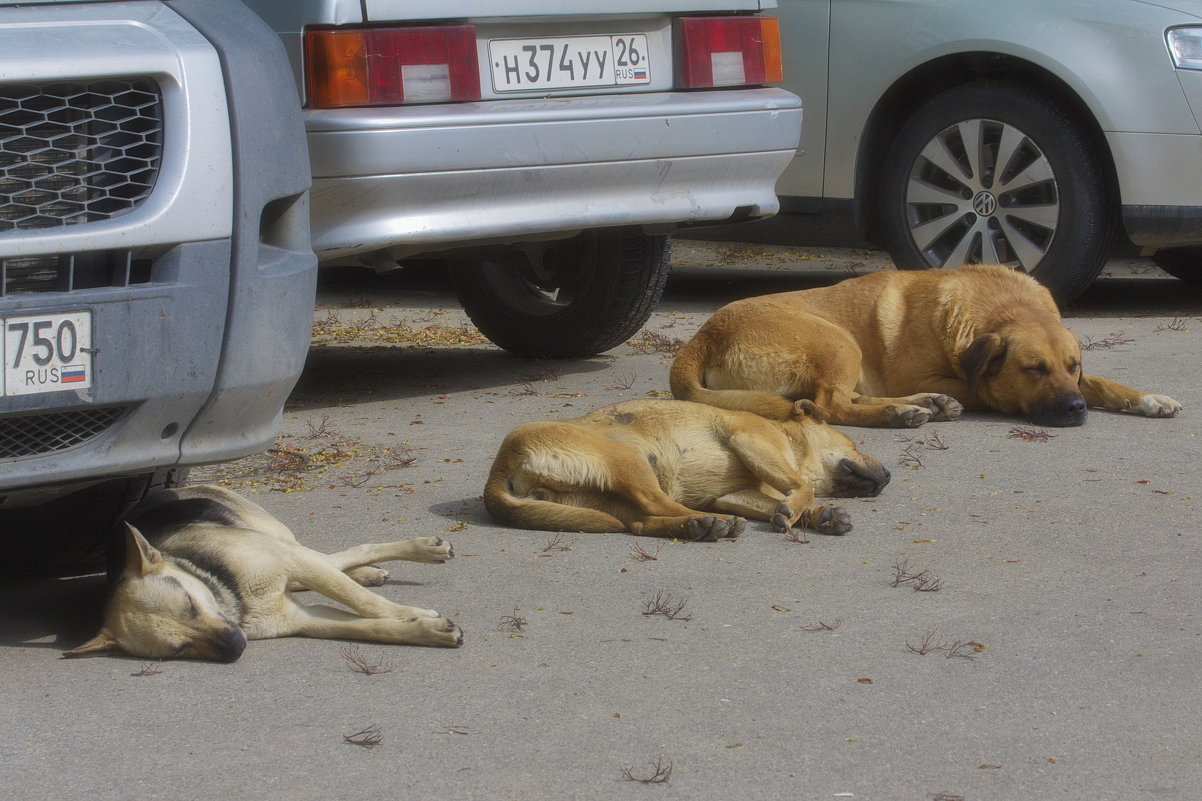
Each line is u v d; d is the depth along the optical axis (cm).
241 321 582
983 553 680
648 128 979
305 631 594
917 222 1377
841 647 561
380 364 1245
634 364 1207
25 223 541
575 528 737
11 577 712
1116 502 756
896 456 887
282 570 592
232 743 486
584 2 970
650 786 445
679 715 500
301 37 890
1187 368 1095
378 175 891
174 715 512
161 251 560
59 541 696
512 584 654
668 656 557
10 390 527
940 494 792
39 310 530
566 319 1195
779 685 524
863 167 1416
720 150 1018
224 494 677
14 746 488
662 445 790
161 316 556
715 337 1009
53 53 540
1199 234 1255
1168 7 1242
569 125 947
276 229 627
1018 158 1305
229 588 582
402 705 516
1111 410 993
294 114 627
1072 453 874
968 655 549
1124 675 525
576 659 557
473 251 1145
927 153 1349
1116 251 1327
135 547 567
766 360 988
